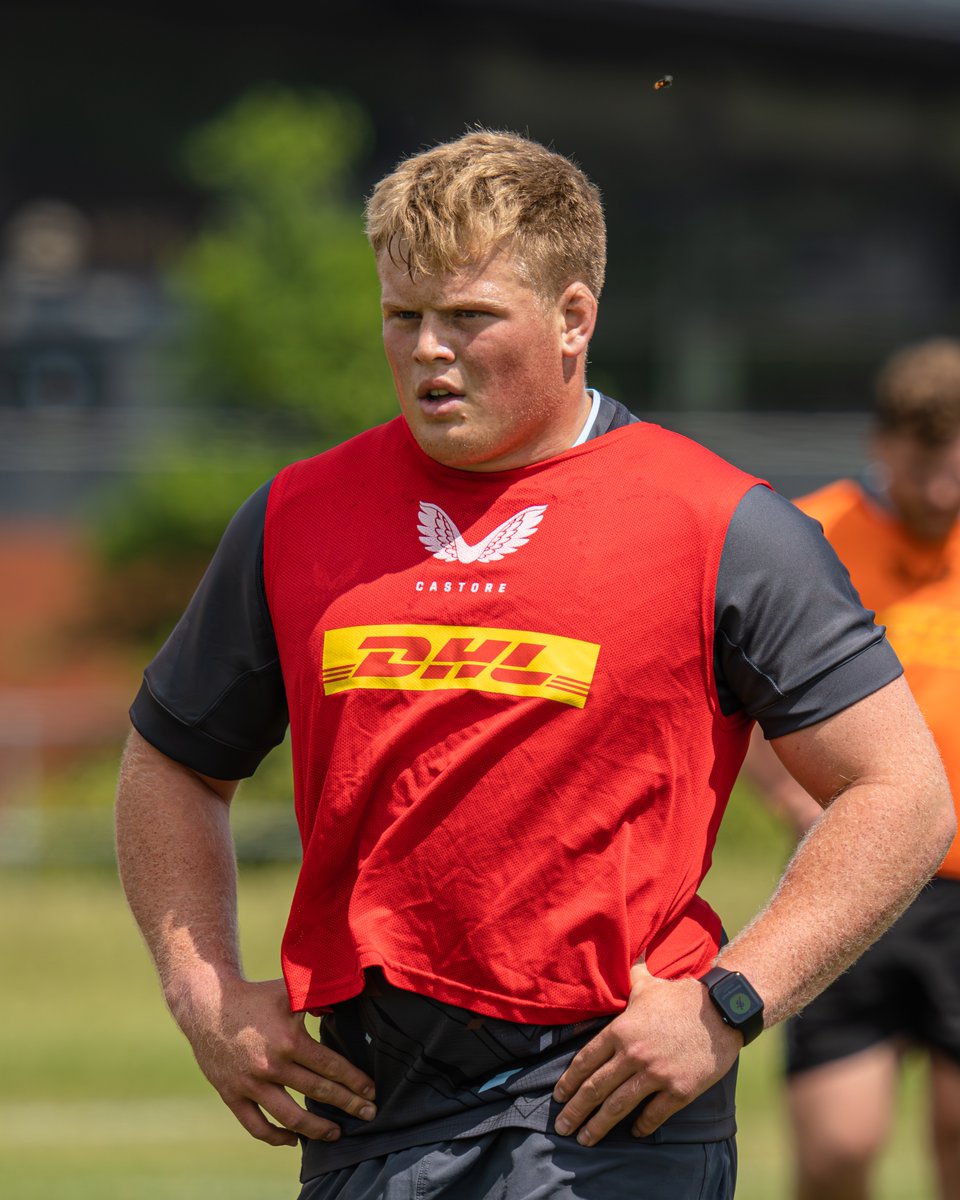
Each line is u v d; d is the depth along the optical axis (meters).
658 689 9.41
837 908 9.22
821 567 9.62
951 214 109.19
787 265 106.75
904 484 17.48
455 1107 9.55
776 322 105.62
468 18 101.56
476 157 9.55
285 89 99.19
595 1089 9.16
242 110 79.31
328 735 9.78
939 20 104.94
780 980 9.13
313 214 77.00
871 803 9.33
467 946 9.36
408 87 102.25
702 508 9.57
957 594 17.52
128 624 74.31
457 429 9.52
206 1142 26.38
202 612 10.52
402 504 9.96
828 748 9.48
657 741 9.43
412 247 9.39
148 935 10.41
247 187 77.62
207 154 78.44
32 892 55.00
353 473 10.22
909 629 17.44
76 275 97.12
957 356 17.53
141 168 98.62
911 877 9.32
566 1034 9.39
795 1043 17.03
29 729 71.19
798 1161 16.95
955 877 16.67
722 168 105.56
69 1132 27.06
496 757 9.37
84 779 67.31
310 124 79.19
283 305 74.81
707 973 9.22
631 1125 9.44
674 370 103.75
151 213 98.81
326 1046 10.02
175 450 74.38
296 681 9.96
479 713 9.42
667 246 104.75
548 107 103.62
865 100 107.56
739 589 9.48
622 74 104.62
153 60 98.81
